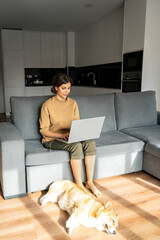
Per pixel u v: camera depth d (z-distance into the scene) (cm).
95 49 602
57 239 149
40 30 692
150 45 397
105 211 156
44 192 209
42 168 201
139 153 243
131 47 426
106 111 276
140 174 247
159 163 223
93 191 202
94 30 599
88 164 206
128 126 291
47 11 497
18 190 197
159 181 231
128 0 423
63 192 188
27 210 181
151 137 244
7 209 182
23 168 194
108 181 230
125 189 214
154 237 152
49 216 173
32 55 714
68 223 157
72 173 213
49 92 736
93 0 432
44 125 213
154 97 313
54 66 748
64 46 748
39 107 241
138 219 170
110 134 261
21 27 648
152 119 306
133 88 429
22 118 236
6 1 432
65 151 205
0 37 683
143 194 206
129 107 290
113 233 150
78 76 742
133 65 424
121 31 481
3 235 153
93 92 585
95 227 159
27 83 743
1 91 721
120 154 231
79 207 163
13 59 671
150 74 409
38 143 226
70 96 262
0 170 203
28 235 153
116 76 525
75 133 188
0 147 190
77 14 521
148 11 381
